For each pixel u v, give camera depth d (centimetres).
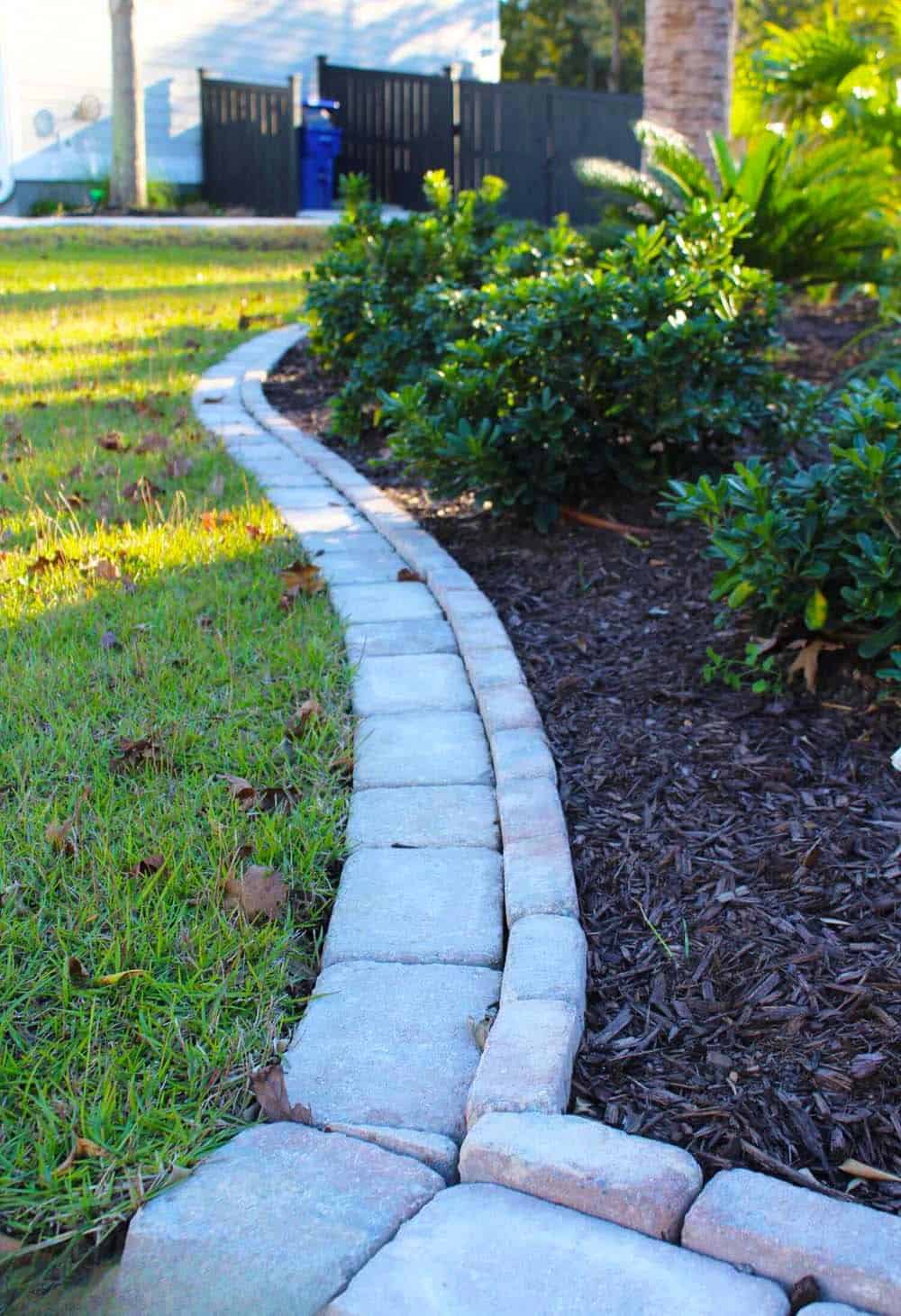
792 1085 203
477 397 492
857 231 809
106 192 1869
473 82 1905
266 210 1911
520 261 602
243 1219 171
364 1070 202
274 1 2027
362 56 2183
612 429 517
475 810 285
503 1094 190
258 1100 194
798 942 239
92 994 218
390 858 265
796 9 2836
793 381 554
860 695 339
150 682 342
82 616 388
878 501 323
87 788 285
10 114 1769
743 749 316
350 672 356
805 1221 165
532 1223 170
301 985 227
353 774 301
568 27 3878
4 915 238
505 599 429
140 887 250
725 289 530
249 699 333
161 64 1912
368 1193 175
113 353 870
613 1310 155
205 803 282
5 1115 191
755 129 1029
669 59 890
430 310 638
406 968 228
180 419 684
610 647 386
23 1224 173
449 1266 161
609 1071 206
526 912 242
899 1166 187
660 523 506
